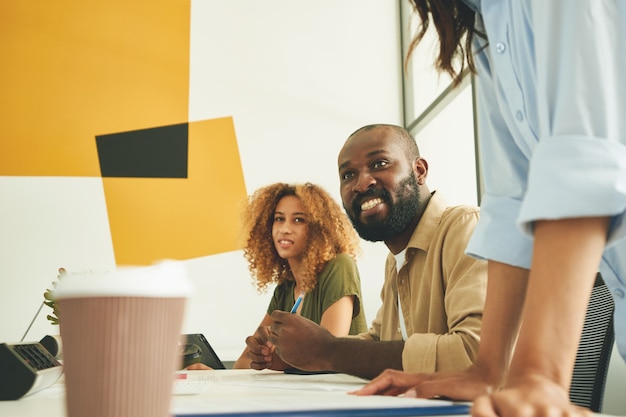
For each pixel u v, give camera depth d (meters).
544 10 0.51
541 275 0.47
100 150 2.79
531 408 0.39
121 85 2.86
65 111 2.80
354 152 1.36
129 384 0.31
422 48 2.98
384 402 0.52
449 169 2.75
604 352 0.90
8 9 2.84
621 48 0.50
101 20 2.90
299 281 2.00
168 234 2.77
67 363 0.31
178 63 2.93
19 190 2.71
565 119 0.49
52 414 0.54
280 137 2.95
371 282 2.78
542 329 0.45
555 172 0.47
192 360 1.46
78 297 0.31
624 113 0.49
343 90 3.05
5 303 2.61
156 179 2.81
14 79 2.79
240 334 2.71
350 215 1.39
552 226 0.47
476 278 1.04
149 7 2.95
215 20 3.00
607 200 0.46
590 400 0.90
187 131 2.88
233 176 2.87
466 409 0.47
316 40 3.08
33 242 2.68
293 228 2.02
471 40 0.75
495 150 0.73
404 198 1.33
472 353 0.92
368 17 3.14
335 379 1.00
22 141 2.75
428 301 1.18
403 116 3.08
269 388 0.83
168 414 0.33
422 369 0.94
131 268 0.32
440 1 0.73
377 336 1.46
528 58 0.60
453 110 2.74
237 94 2.96
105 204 2.75
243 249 2.60
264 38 3.04
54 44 2.85
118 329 0.31
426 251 1.21
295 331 1.03
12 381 0.67
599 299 0.94
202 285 2.74
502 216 0.69
